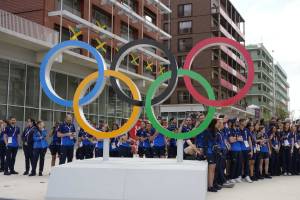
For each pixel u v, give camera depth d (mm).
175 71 8695
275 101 103875
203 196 7301
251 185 10383
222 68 53312
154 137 13594
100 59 9094
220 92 51844
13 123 12406
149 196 7449
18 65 23141
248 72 8438
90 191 7684
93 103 30188
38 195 8367
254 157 11508
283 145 13062
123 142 13438
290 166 13039
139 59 37344
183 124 11805
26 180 10734
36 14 25953
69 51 25078
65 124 12031
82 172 7801
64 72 27016
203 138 9328
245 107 62344
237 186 10180
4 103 21891
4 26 20516
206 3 52500
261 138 11938
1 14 20422
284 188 9820
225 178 10438
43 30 23469
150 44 8938
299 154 13203
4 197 8094
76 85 28547
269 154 12258
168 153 13703
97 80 9008
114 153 13406
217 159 9656
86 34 30297
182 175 7441
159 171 7523
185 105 49281
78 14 29891
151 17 42531
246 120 11375
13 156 12266
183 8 53750
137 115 8805
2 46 21922
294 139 13219
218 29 51625
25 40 21906
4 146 12711
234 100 8383
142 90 37906
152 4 41812
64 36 28109
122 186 7590
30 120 12336
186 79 8680
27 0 26266
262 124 12336
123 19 36062
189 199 7312
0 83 21781
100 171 7746
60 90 26734
